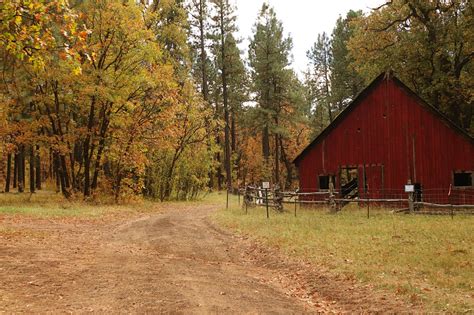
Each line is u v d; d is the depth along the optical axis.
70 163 35.00
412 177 26.44
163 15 39.25
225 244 16.66
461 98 32.16
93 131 30.59
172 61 40.03
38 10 9.75
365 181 27.75
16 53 10.07
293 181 71.38
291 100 56.97
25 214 22.30
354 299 9.55
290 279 11.79
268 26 57.50
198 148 42.06
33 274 10.48
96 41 29.48
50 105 31.19
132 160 32.28
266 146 59.44
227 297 9.41
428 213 22.16
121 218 24.48
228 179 53.91
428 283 10.05
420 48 31.55
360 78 56.66
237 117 63.62
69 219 22.08
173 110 34.09
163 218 24.70
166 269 11.80
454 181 25.67
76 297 8.89
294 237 16.28
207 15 52.94
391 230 17.12
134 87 31.53
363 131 27.91
